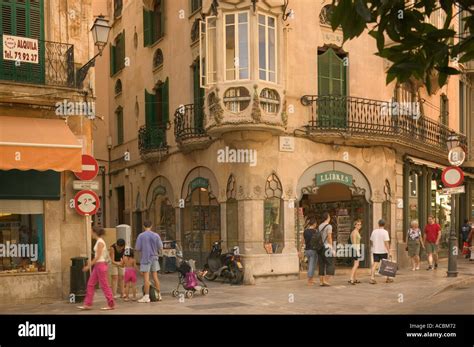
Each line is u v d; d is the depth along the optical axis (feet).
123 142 87.71
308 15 61.31
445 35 10.11
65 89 44.55
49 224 45.65
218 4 56.34
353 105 62.90
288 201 58.65
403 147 69.05
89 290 39.68
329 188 69.77
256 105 54.90
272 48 57.26
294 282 55.57
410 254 67.67
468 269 68.59
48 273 45.09
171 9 72.02
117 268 46.47
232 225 58.49
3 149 40.42
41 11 46.50
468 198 101.40
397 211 69.97
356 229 53.93
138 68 82.38
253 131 56.03
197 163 64.39
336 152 62.28
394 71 10.45
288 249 58.23
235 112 55.36
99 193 94.73
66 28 47.52
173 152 69.87
